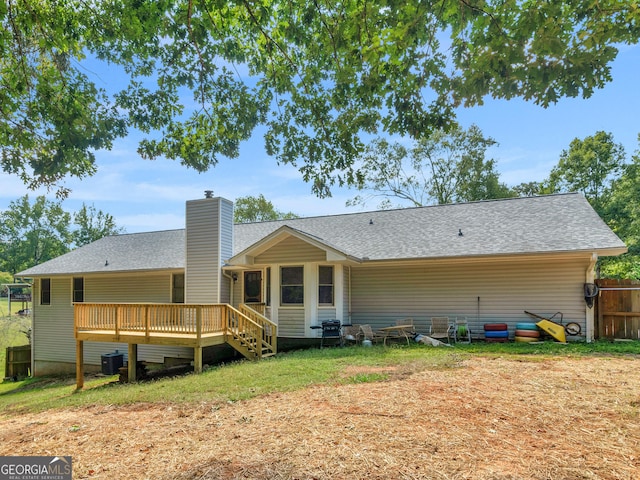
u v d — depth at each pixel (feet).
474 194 89.66
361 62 14.26
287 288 39.91
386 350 30.81
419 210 49.39
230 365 30.25
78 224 142.20
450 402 16.26
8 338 79.05
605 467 10.55
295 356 30.63
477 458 11.24
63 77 17.21
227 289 43.70
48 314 52.37
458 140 88.53
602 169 76.64
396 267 40.45
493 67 12.41
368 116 16.51
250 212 119.75
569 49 11.72
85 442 14.49
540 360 25.30
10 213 137.90
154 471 11.55
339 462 11.32
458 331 35.83
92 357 49.29
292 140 18.47
